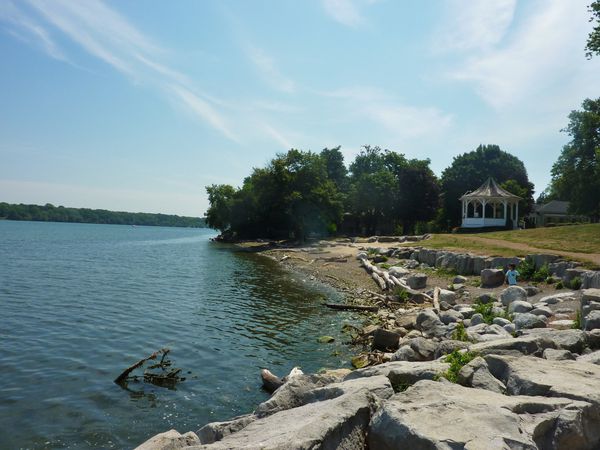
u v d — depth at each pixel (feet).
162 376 38.47
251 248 223.71
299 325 59.77
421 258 111.04
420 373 24.98
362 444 18.07
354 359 43.14
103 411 31.78
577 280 64.18
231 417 31.63
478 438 15.20
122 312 64.54
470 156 260.21
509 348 29.17
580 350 32.89
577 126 188.85
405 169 256.11
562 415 17.65
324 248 179.32
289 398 25.18
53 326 55.01
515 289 60.13
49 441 27.37
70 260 144.66
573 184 188.65
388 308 70.49
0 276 99.81
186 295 81.82
